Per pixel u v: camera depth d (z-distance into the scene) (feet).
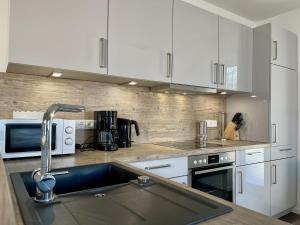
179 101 8.86
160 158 5.88
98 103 6.95
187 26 7.25
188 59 7.26
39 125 5.06
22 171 3.76
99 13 5.57
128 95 7.55
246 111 9.48
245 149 7.86
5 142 4.67
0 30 5.03
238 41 8.74
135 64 6.14
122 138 6.93
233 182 7.50
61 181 3.99
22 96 5.79
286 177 9.34
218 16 8.14
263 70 8.93
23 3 4.66
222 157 7.22
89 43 5.42
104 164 4.53
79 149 6.43
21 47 4.62
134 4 6.15
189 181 6.48
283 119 9.22
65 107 2.70
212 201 2.48
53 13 4.97
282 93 9.18
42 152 2.60
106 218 2.14
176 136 8.73
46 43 4.88
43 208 2.32
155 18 6.55
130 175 3.86
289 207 9.44
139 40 6.22
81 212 2.27
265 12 10.09
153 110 8.14
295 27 9.93
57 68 5.02
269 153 8.71
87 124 6.68
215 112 9.97
